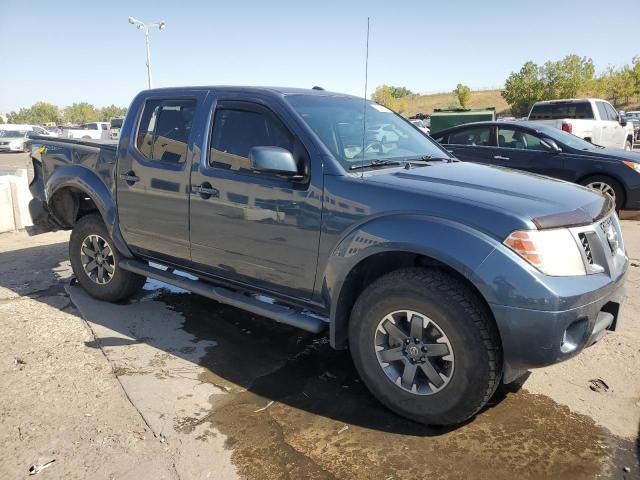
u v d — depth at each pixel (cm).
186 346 400
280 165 312
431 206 283
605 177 815
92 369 362
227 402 323
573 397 329
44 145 511
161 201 405
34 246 699
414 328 287
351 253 301
